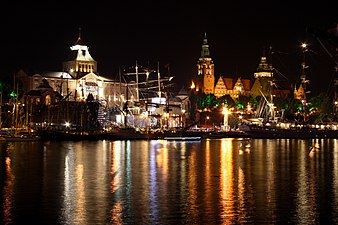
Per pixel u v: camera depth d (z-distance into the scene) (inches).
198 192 2230.6
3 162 3639.3
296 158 4136.3
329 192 2230.6
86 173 2945.4
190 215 1765.5
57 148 5403.5
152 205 1934.1
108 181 2591.0
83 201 2015.3
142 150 5152.6
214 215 1763.0
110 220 1696.6
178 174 2908.5
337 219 1701.5
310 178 2721.5
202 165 3472.0
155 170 3125.0
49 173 2940.5
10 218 1727.4
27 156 4224.9
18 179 2659.9
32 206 1916.8
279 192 2229.3
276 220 1690.5
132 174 2903.5
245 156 4362.7
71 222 1672.0
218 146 6082.7
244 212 1808.6
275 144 6697.8
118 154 4517.7
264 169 3203.7
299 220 1689.2
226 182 2551.7
